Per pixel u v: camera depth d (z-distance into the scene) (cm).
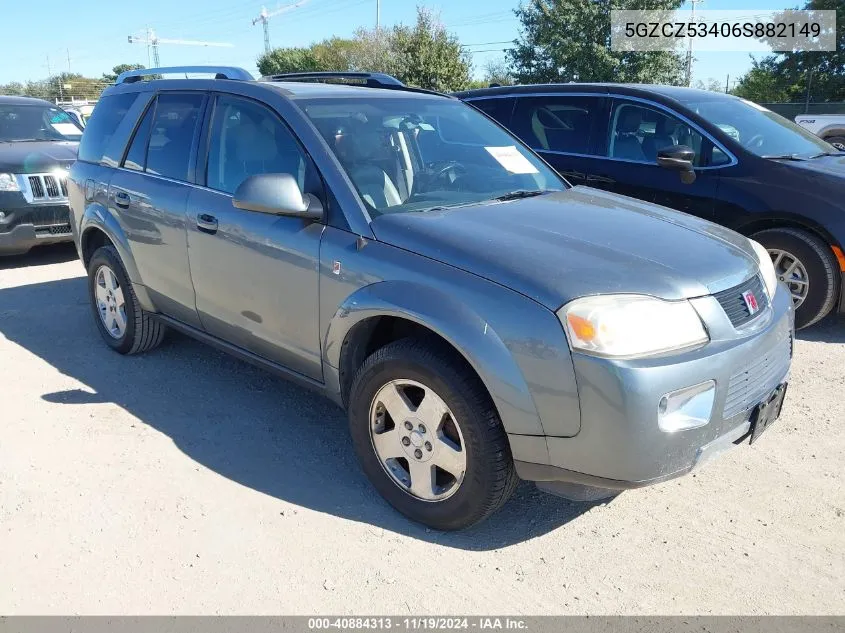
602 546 297
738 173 558
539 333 258
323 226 331
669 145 596
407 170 362
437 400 287
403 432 304
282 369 371
